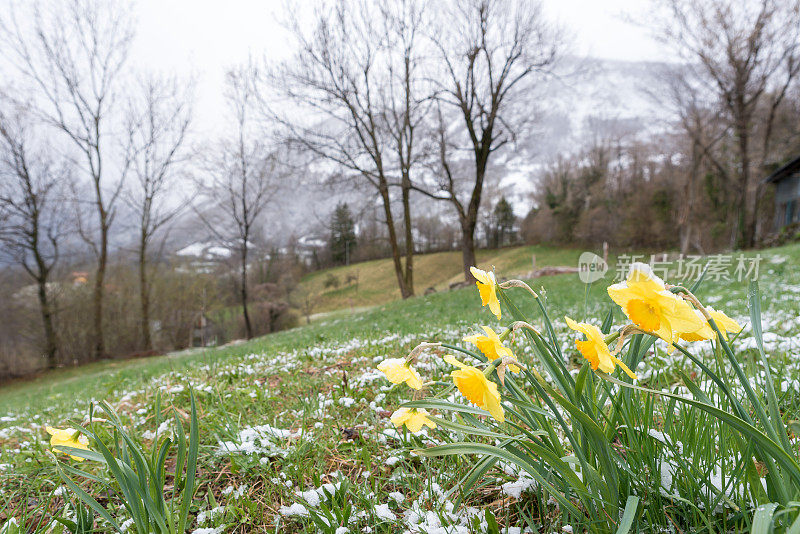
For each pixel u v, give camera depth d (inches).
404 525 58.6
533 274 952.3
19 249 921.5
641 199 1734.7
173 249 1278.3
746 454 40.9
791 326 147.5
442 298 599.5
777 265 382.0
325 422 100.3
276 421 102.3
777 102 988.6
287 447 84.1
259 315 1444.4
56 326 1035.9
